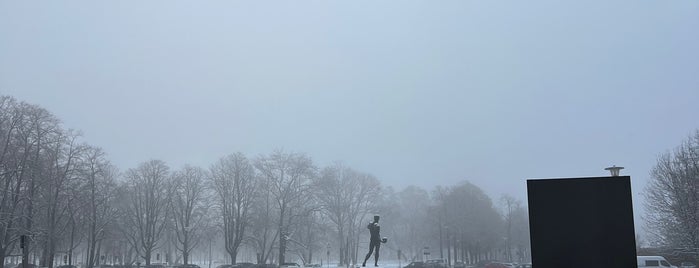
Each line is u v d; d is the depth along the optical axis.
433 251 116.06
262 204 91.88
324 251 115.00
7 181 66.94
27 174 68.62
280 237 90.31
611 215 12.85
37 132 70.75
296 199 93.69
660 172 56.28
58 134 73.44
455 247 103.19
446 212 104.88
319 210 95.75
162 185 92.38
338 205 99.31
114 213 86.25
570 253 12.99
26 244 67.19
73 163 76.69
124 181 92.94
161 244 116.56
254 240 92.12
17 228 66.75
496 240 107.69
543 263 13.11
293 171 94.00
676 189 52.81
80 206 75.81
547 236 13.16
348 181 103.69
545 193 13.28
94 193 79.81
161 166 101.19
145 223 95.50
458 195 105.75
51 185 71.69
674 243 54.44
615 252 12.74
